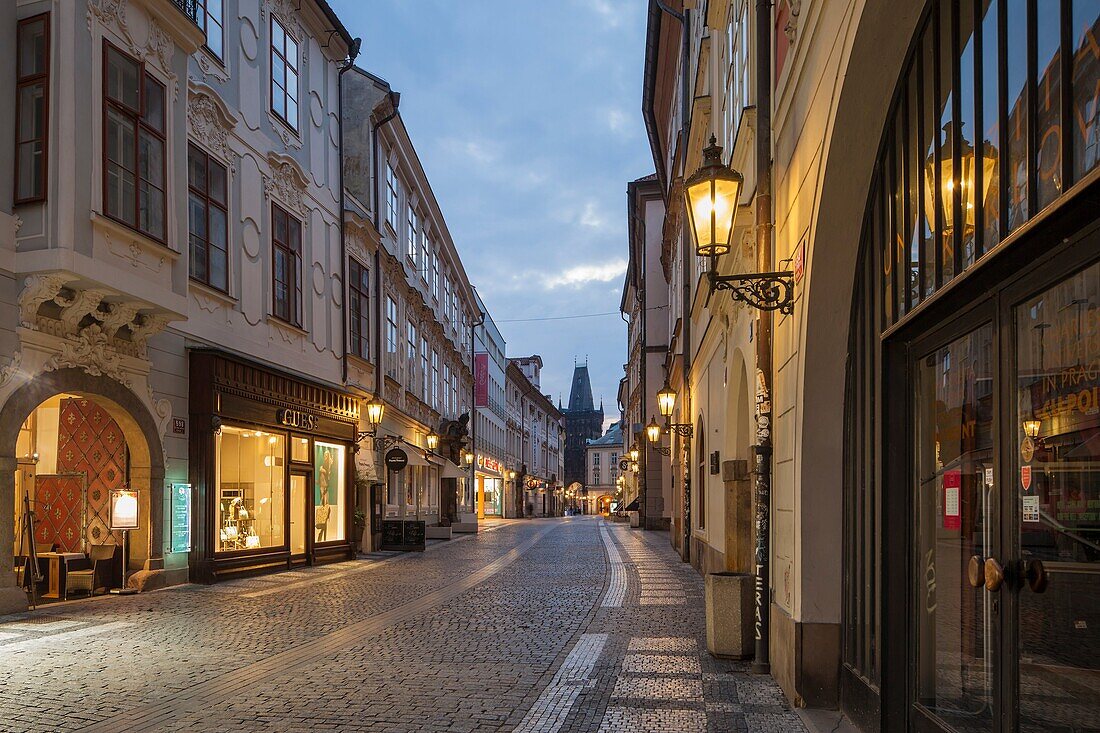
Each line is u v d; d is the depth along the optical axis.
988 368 3.97
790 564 6.90
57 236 11.47
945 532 4.55
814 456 6.40
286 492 19.03
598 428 148.25
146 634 9.88
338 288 23.09
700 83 16.45
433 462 34.50
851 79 4.98
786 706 6.45
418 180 32.53
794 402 6.71
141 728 5.96
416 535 25.33
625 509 58.50
